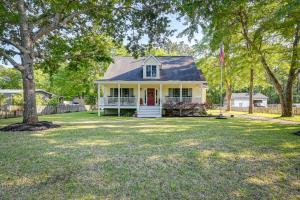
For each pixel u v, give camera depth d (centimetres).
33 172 470
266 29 1352
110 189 392
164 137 863
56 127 1195
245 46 2092
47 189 391
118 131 1039
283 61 2164
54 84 3803
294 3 778
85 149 663
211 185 410
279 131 1024
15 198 359
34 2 1257
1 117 1912
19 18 1133
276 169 489
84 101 4481
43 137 877
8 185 407
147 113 2234
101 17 1338
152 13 1162
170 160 550
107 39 1658
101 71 3481
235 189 395
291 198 364
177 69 2539
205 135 907
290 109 1980
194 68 2548
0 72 3966
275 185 411
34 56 1352
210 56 3034
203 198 363
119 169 487
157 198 363
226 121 1598
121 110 2511
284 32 1341
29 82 1193
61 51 1443
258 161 544
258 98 5872
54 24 1252
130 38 1340
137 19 1220
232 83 3397
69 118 1936
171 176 450
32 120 1184
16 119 1814
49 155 595
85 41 1474
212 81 3356
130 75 2441
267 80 3189
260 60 1948
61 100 4253
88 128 1159
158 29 1210
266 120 1692
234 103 5928
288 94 1983
